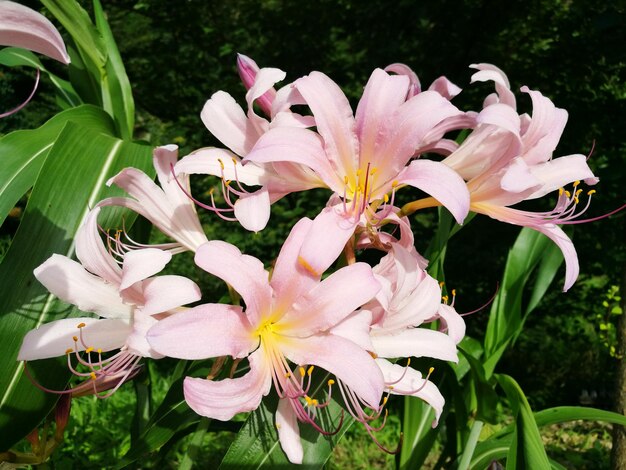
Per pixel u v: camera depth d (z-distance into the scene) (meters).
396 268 0.26
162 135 1.23
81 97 0.42
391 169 0.26
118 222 0.31
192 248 0.28
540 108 0.28
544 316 1.08
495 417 0.39
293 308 0.24
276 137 0.24
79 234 0.25
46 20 0.19
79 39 0.39
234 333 0.23
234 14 1.20
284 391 0.24
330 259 0.23
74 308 0.28
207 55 1.21
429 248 0.45
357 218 0.24
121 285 0.24
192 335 0.22
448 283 1.08
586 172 0.29
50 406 0.27
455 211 0.24
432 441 0.43
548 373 1.13
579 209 0.91
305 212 1.10
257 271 0.23
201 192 1.15
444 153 0.32
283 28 1.14
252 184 0.27
